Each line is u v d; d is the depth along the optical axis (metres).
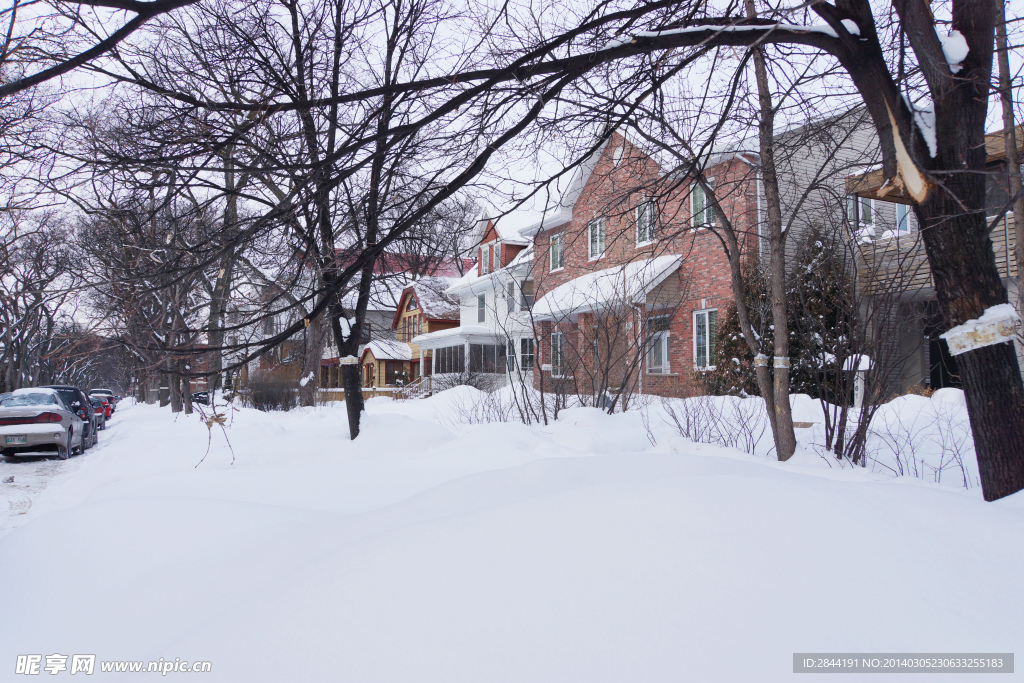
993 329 4.48
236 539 4.36
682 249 18.42
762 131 7.19
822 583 2.50
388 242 5.73
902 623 2.28
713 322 17.55
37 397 14.91
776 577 2.54
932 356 16.11
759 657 2.11
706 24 5.09
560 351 13.05
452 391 20.62
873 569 2.59
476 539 3.04
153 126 5.00
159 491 6.47
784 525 2.92
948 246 4.64
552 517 3.17
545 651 2.21
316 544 3.75
